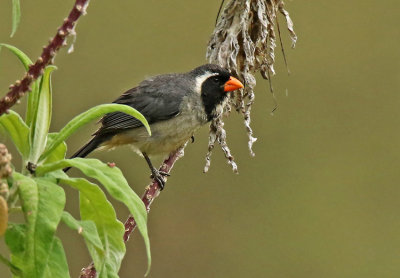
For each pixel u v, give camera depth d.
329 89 15.51
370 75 15.55
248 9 7.14
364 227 14.89
